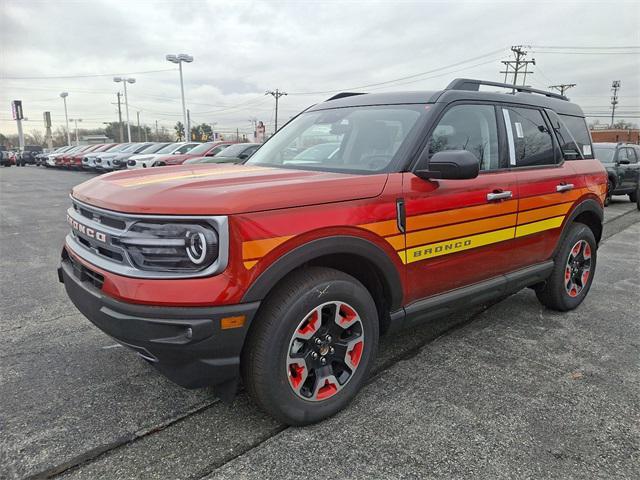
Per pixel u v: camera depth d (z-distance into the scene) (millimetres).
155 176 2992
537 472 2424
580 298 4789
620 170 14016
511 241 3818
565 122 4734
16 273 5953
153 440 2637
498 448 2602
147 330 2318
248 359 2562
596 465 2482
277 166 3604
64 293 5156
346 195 2719
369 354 2982
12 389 3146
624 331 4258
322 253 2607
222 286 2314
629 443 2668
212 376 2441
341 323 2816
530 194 3910
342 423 2812
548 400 3090
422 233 3105
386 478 2367
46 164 37188
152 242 2328
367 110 3695
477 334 4156
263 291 2422
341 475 2385
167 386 3197
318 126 3873
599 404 3055
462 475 2393
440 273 3305
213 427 2758
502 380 3344
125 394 3098
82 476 2355
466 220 3383
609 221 11070
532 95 4395
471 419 2865
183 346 2328
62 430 2711
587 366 3576
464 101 3561
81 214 3004
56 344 3850
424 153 3166
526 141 4055
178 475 2371
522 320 4500
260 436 2684
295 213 2512
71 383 3236
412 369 3492
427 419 2855
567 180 4359
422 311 3254
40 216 10961
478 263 3576
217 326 2334
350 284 2785
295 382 2682
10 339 3941
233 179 2758
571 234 4512
